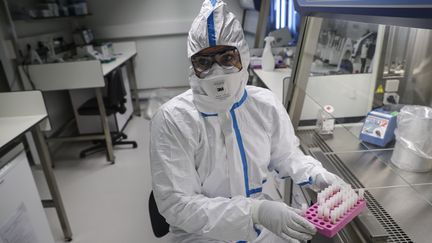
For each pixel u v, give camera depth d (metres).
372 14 0.76
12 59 2.63
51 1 3.44
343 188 0.89
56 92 3.44
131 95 4.25
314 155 1.19
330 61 1.44
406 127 1.00
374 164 1.08
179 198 0.90
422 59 1.19
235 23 0.88
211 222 0.86
